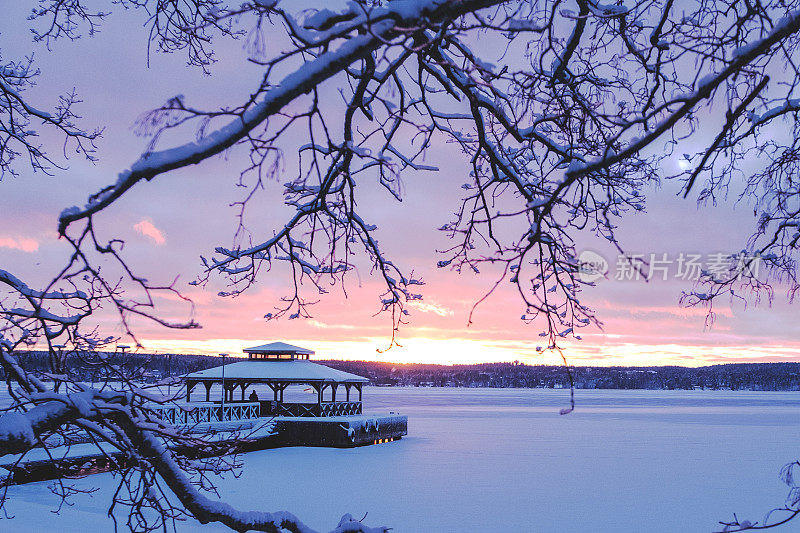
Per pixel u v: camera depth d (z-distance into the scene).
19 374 4.77
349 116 4.26
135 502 5.34
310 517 31.34
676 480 45.41
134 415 5.01
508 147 6.26
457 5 2.62
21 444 4.04
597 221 5.77
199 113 2.77
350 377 60.16
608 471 49.28
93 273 3.56
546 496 38.69
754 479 46.06
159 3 6.10
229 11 3.01
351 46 2.67
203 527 20.44
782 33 2.52
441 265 5.58
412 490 39.19
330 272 5.43
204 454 5.88
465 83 4.47
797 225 5.16
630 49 4.70
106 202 2.98
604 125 4.84
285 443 54.00
